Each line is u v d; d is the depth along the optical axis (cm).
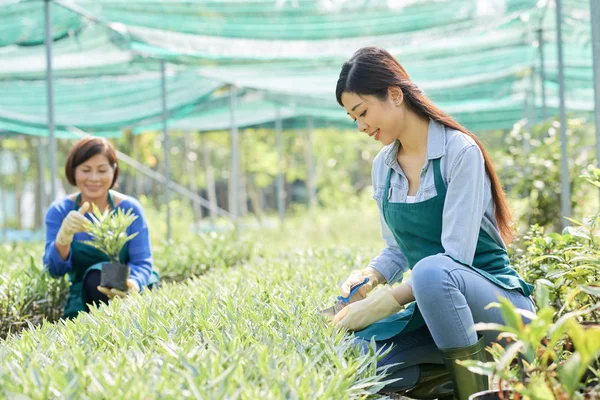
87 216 432
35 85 929
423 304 241
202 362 196
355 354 227
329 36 640
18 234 1686
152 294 348
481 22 623
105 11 592
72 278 438
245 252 681
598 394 183
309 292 319
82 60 779
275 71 887
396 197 284
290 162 2762
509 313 170
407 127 273
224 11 591
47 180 2158
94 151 420
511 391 195
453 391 262
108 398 171
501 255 271
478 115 1466
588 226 280
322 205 2495
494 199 272
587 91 1164
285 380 183
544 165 751
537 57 916
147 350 225
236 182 1059
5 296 388
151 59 795
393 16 612
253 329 243
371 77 263
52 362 205
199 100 1053
